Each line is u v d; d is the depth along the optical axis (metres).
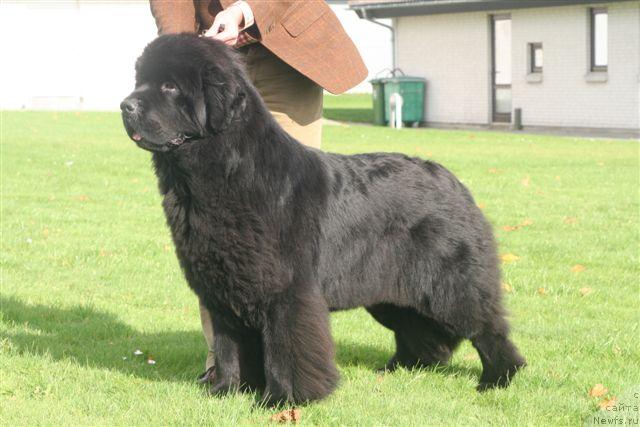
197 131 4.85
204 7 5.89
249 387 5.48
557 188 15.63
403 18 32.19
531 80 28.48
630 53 25.86
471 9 29.27
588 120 27.22
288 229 5.07
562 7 27.33
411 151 21.42
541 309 8.05
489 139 25.11
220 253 4.95
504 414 5.35
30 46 38.44
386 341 7.16
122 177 16.45
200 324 7.57
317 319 5.12
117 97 39.78
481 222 5.86
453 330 5.82
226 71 4.86
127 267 9.55
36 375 5.75
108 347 6.72
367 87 47.81
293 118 6.05
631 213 13.07
